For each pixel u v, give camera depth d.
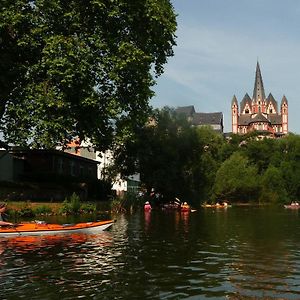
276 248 17.33
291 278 11.62
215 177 78.38
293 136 104.12
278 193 90.19
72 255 15.05
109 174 56.84
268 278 11.61
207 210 57.66
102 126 30.27
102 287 10.48
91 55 27.72
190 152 61.72
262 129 191.25
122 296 9.70
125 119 31.34
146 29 30.94
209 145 73.12
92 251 15.95
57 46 26.56
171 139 59.16
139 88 31.03
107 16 29.02
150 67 32.09
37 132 27.42
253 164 96.12
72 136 30.20
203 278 11.54
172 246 17.62
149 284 10.80
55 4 27.20
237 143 116.06
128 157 55.66
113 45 29.17
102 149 32.56
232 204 85.06
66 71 26.19
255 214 46.94
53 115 27.03
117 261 13.97
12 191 34.94
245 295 9.87
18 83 28.61
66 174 50.34
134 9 29.62
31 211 30.64
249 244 18.56
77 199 34.84
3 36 28.39
